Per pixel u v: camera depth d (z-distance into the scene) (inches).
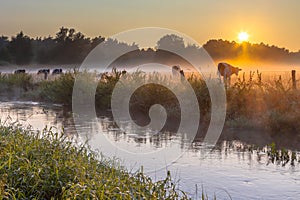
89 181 205.9
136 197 200.8
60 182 200.4
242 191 256.5
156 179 277.7
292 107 476.1
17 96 929.5
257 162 326.3
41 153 242.1
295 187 264.4
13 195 178.1
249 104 522.6
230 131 458.3
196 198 242.4
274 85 577.6
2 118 569.0
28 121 546.9
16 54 2997.0
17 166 213.8
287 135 429.4
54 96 811.4
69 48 2925.7
